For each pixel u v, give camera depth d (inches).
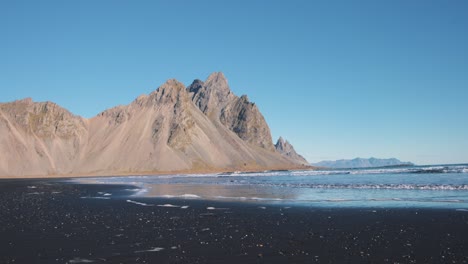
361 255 597.0
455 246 641.0
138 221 975.0
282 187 2217.0
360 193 1670.8
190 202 1462.8
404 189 1777.8
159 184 3034.0
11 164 7504.9
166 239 740.0
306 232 799.1
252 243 697.6
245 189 2143.2
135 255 617.0
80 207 1330.0
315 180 2957.7
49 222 972.6
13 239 756.0
